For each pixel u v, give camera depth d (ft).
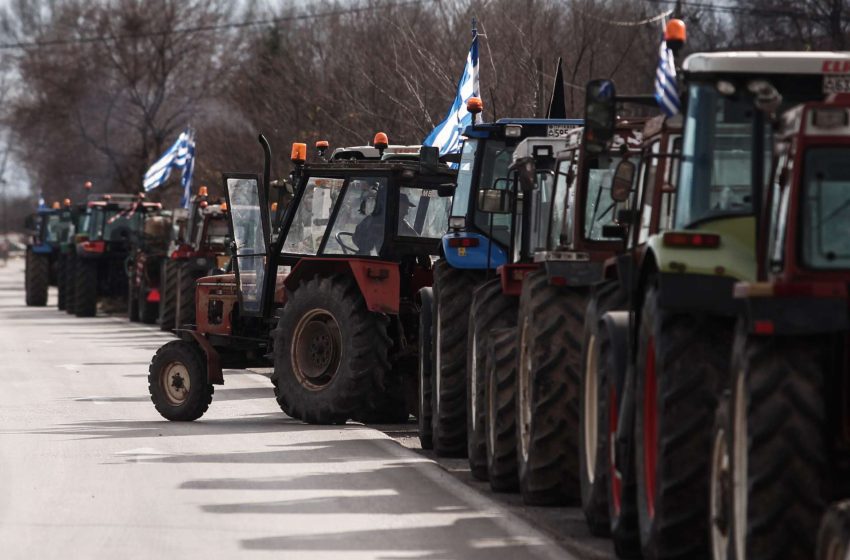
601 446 80.07
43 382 188.96
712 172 70.13
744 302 59.93
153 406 160.35
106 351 243.40
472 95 186.50
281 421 146.61
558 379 91.71
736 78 70.59
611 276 85.35
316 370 144.46
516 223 116.37
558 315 92.53
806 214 58.65
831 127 58.80
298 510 91.91
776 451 57.36
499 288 109.40
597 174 96.32
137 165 555.69
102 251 351.46
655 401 69.67
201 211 267.59
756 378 58.29
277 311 148.87
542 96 200.34
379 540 81.92
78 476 106.83
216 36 548.72
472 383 113.09
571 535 84.74
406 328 149.07
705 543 67.00
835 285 57.00
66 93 577.02
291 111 307.78
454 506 93.15
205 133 367.66
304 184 151.02
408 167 147.43
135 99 542.98
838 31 297.94
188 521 88.33
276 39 345.10
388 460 114.62
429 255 149.07
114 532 84.89
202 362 146.10
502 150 125.39
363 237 147.64
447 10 253.44
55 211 438.81
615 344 78.13
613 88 78.23
